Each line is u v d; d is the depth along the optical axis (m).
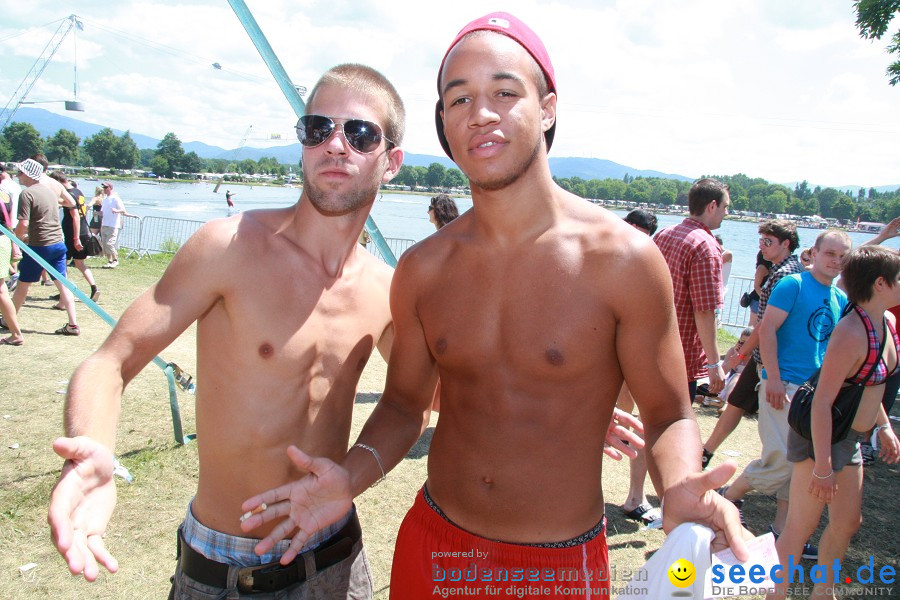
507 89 1.51
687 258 3.99
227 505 1.74
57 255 7.20
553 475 1.62
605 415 1.68
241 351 1.69
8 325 6.68
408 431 1.88
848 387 2.76
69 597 2.93
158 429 4.86
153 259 14.13
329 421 1.82
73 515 1.17
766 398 3.70
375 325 1.95
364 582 2.02
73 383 1.42
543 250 1.60
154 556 3.30
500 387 1.64
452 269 1.71
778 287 3.69
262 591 1.72
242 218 1.78
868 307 2.72
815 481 2.77
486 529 1.67
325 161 1.73
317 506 1.54
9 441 4.39
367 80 1.83
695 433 1.56
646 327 1.55
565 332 1.57
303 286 1.77
